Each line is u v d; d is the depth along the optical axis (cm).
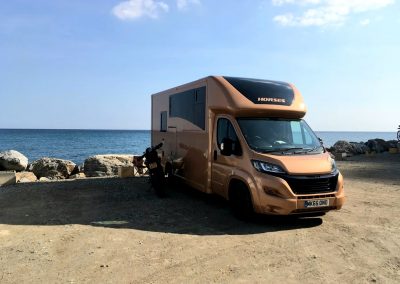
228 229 772
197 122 1020
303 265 579
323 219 857
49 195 1104
